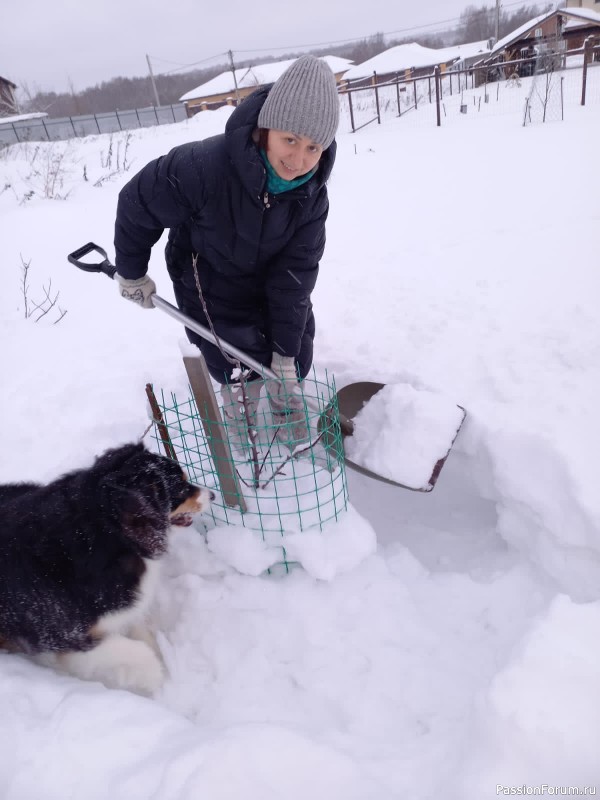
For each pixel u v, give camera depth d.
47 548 1.92
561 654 1.81
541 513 2.48
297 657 2.23
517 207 6.89
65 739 1.68
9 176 12.08
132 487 2.03
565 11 26.45
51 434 3.27
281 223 2.47
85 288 5.65
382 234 6.68
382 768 1.73
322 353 3.88
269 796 1.53
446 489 3.07
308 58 2.07
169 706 2.10
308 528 2.47
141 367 3.99
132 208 2.43
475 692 2.02
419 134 14.92
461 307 4.32
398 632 2.32
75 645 1.97
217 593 2.43
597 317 3.83
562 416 2.86
